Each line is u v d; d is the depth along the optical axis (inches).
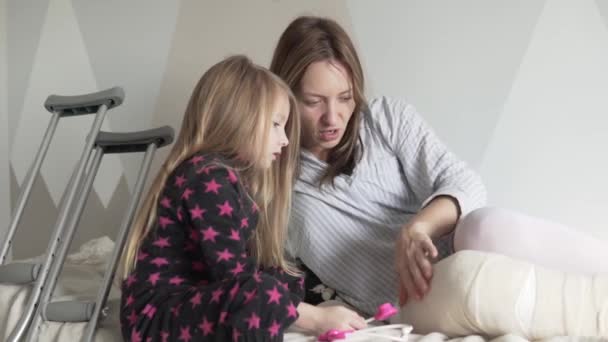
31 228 73.6
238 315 33.1
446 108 62.7
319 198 48.6
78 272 51.4
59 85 74.3
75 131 72.9
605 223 57.8
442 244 46.2
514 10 60.9
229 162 40.5
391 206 49.9
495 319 33.7
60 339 40.1
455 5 62.6
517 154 60.6
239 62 43.9
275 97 42.6
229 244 36.9
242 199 39.6
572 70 59.3
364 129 51.2
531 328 33.2
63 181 73.0
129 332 36.0
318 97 46.4
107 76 73.1
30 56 75.3
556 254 37.6
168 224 38.4
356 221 48.4
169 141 49.4
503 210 39.6
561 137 59.4
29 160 74.0
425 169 49.3
